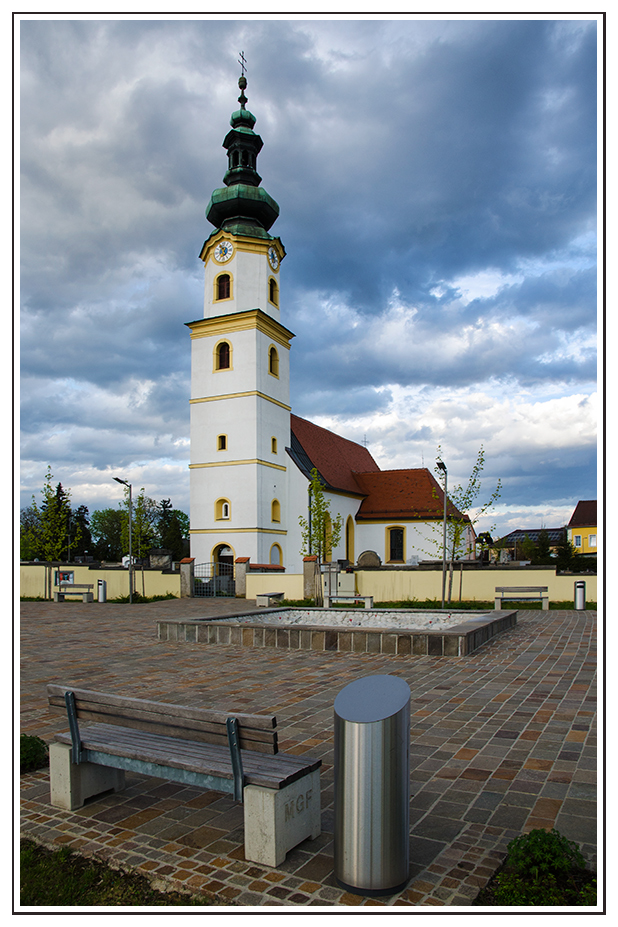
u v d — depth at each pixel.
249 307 32.69
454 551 23.67
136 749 4.38
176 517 72.25
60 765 4.71
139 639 13.59
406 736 3.57
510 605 20.47
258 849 3.81
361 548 39.66
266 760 4.15
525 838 3.56
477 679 8.52
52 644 13.11
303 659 10.32
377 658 10.22
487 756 5.51
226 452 31.58
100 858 3.91
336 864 3.56
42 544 32.19
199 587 28.47
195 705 7.43
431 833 4.12
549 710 6.94
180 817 4.52
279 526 32.88
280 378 34.22
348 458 45.28
